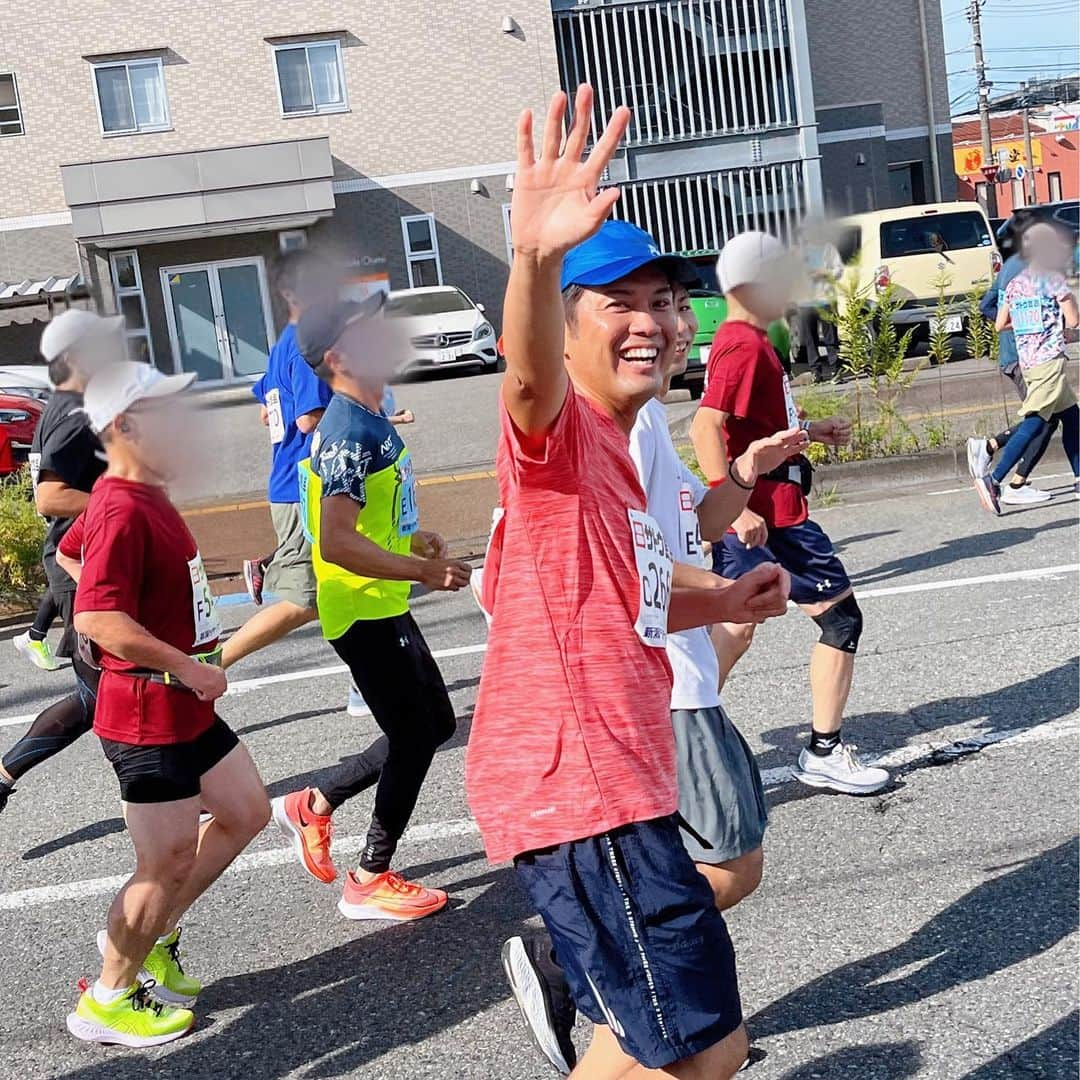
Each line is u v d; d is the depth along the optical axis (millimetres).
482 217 30375
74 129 29406
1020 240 8961
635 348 2422
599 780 2293
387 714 4062
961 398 12805
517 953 2883
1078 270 8945
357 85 29922
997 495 8883
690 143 29188
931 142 33188
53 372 4594
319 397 5742
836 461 10703
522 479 2312
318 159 28609
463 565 3883
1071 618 6539
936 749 5086
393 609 4031
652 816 2307
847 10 33000
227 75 29625
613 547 2354
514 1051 3361
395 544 4098
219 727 3605
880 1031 3285
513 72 30031
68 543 4082
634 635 2359
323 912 4297
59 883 4734
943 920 3797
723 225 29297
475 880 4430
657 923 2279
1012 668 5898
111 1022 3543
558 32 30109
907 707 5570
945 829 4391
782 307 4246
